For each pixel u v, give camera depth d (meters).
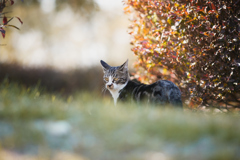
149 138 5.88
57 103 8.70
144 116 6.96
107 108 8.10
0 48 41.53
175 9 11.87
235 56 10.97
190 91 11.53
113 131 6.21
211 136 5.84
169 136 5.83
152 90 9.98
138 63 13.52
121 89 11.52
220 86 10.96
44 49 46.81
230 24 10.75
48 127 6.27
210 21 10.98
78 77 24.45
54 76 24.20
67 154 5.34
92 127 6.38
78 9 40.06
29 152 5.35
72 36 48.41
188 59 11.50
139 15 13.59
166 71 12.96
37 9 41.91
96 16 44.84
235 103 13.15
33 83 23.41
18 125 6.22
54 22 47.16
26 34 44.84
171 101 9.34
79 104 9.30
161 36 11.82
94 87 23.89
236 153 5.19
